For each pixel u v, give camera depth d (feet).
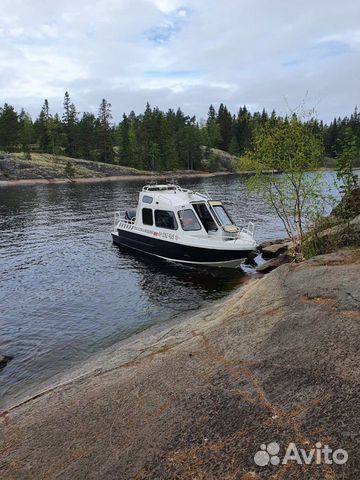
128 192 187.11
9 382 27.02
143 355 22.39
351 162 41.42
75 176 284.61
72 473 13.78
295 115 47.80
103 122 347.56
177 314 39.09
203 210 59.98
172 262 59.62
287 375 15.99
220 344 20.18
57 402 18.90
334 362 15.88
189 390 16.81
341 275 23.29
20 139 329.52
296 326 19.22
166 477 12.64
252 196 151.23
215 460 12.88
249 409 14.73
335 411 13.57
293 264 27.58
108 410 16.87
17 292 46.60
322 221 41.01
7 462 15.07
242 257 53.78
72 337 34.42
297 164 47.73
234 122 463.83
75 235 81.97
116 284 49.42
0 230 87.92
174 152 340.39
